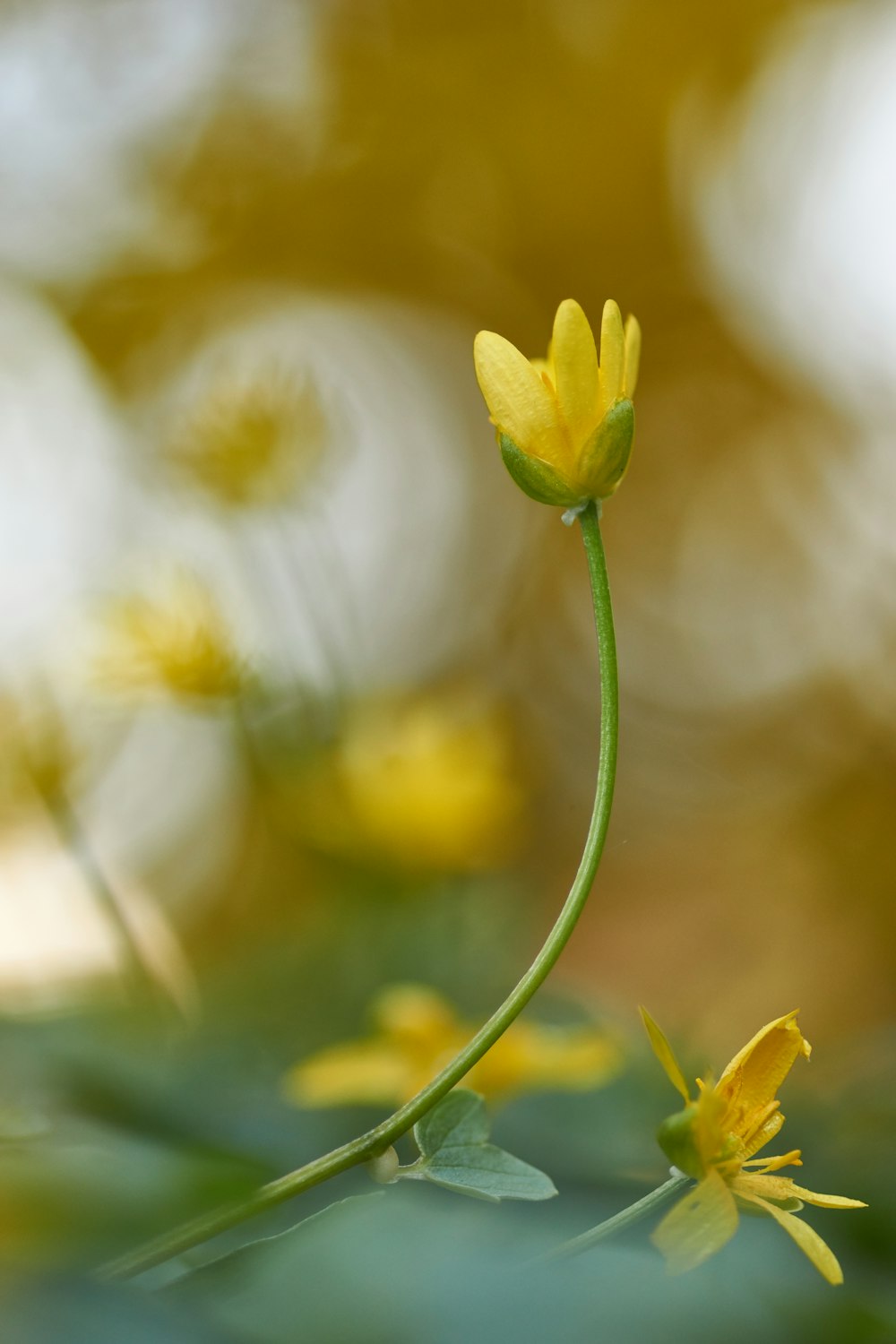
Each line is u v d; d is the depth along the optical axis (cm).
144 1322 35
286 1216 41
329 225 209
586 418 40
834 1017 120
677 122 213
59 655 61
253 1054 63
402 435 204
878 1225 47
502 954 81
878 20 203
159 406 189
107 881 58
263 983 75
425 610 198
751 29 207
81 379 192
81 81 196
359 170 208
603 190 215
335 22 204
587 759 200
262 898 100
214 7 198
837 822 183
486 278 217
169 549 69
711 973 123
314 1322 36
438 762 73
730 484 220
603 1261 36
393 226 211
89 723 64
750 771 197
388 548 197
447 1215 38
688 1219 38
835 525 211
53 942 61
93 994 57
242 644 63
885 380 208
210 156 202
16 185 195
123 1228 39
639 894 145
